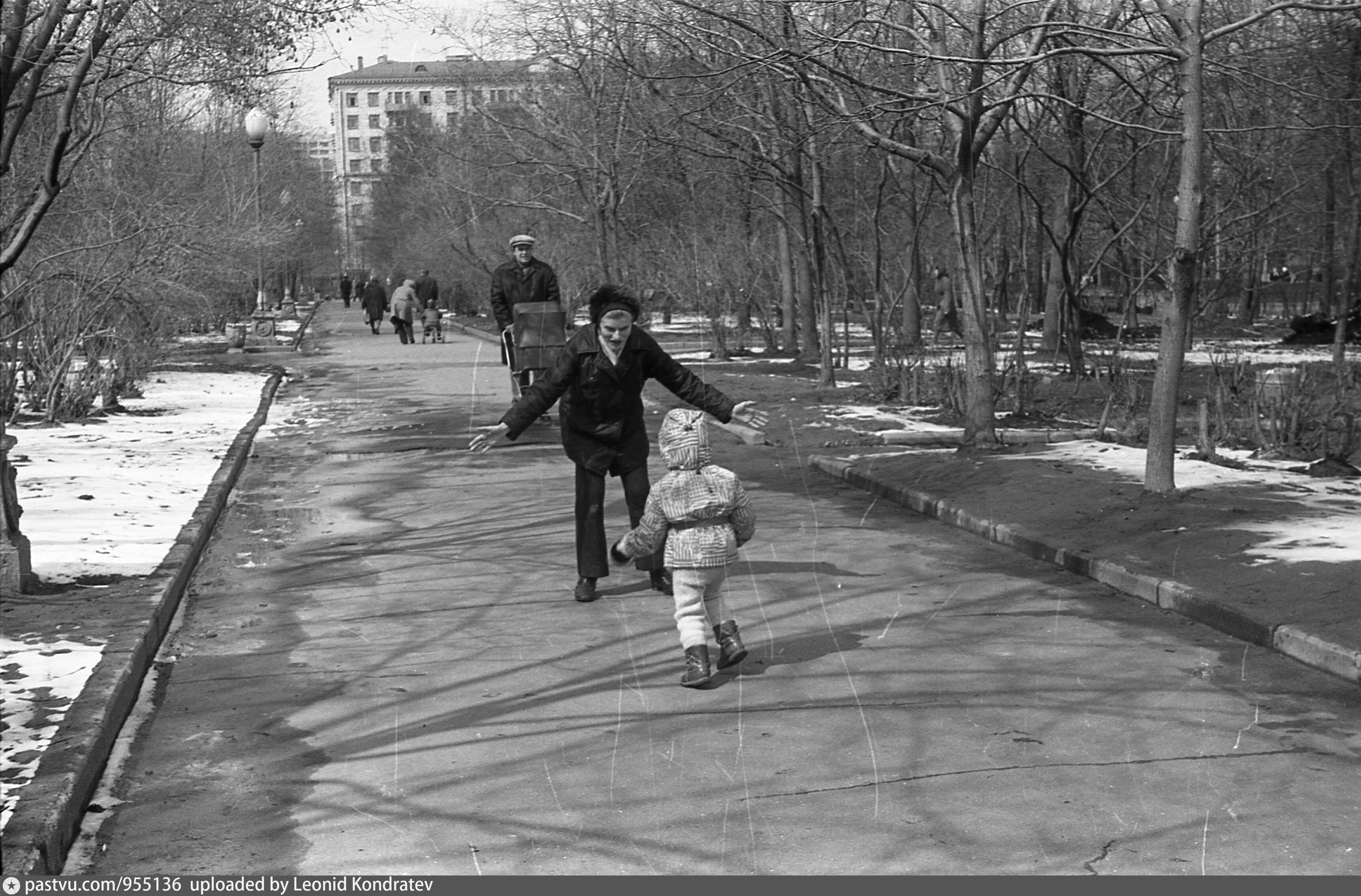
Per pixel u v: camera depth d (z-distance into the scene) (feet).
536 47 88.58
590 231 114.73
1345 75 55.16
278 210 149.38
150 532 35.73
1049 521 35.22
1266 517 33.73
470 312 223.92
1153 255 69.97
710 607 23.18
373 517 40.40
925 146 73.97
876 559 33.19
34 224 34.91
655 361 28.43
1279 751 19.16
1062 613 27.45
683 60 61.52
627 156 88.89
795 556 33.71
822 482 46.42
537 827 16.84
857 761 18.94
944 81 47.34
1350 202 73.77
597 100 88.07
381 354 127.13
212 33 38.65
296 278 300.61
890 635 25.90
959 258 49.70
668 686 22.75
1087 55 36.68
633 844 16.26
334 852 16.22
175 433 61.36
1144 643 25.08
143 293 69.62
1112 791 17.67
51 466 48.91
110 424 64.80
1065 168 66.13
